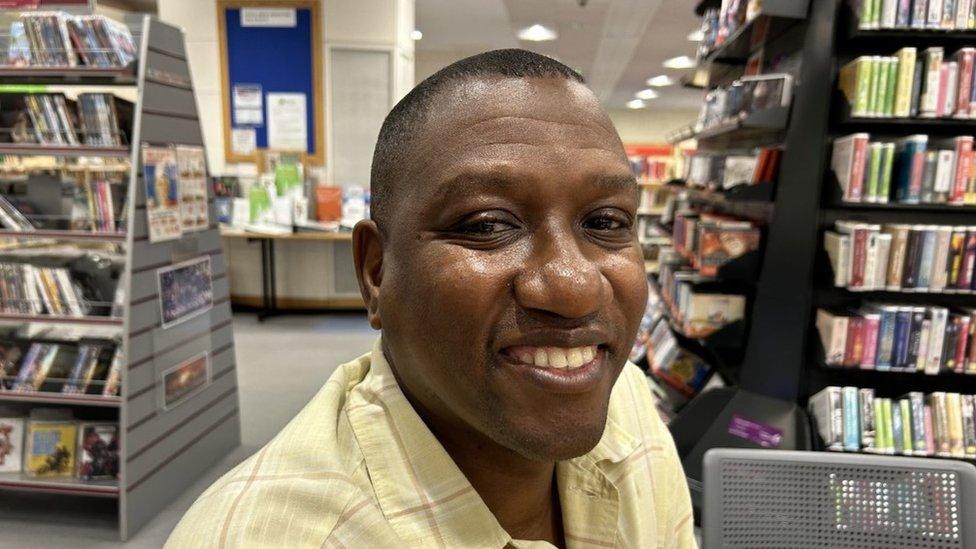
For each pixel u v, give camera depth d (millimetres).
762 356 2422
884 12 2051
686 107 14305
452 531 532
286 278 6102
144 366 2445
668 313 3168
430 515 530
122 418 2346
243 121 5836
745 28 2605
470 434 541
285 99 5785
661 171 10016
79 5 2656
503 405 465
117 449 2492
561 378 459
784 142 2436
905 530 1200
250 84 5773
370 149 5898
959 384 2404
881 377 2426
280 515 488
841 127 2270
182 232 2652
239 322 5738
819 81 2215
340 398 618
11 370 2428
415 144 481
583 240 482
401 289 490
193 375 2791
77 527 2451
